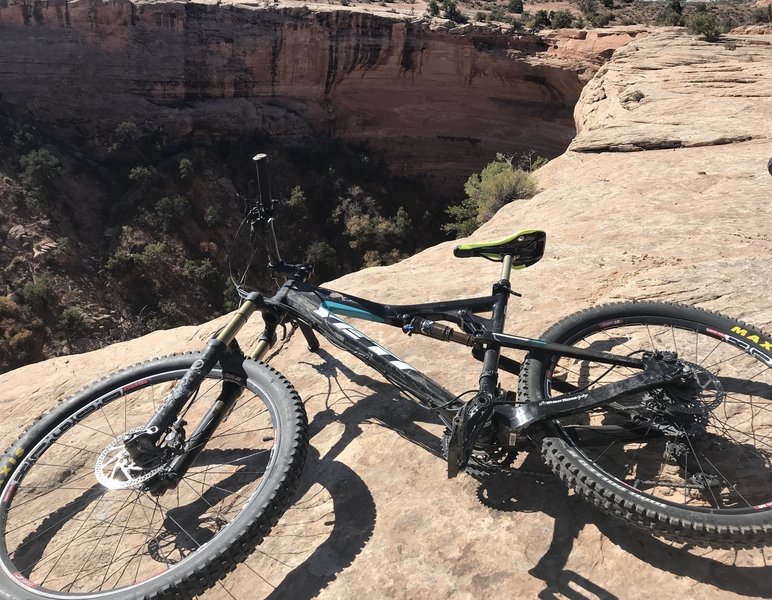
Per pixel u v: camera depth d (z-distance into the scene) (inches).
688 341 115.7
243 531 73.2
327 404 117.9
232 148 1980.8
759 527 67.4
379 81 2006.6
